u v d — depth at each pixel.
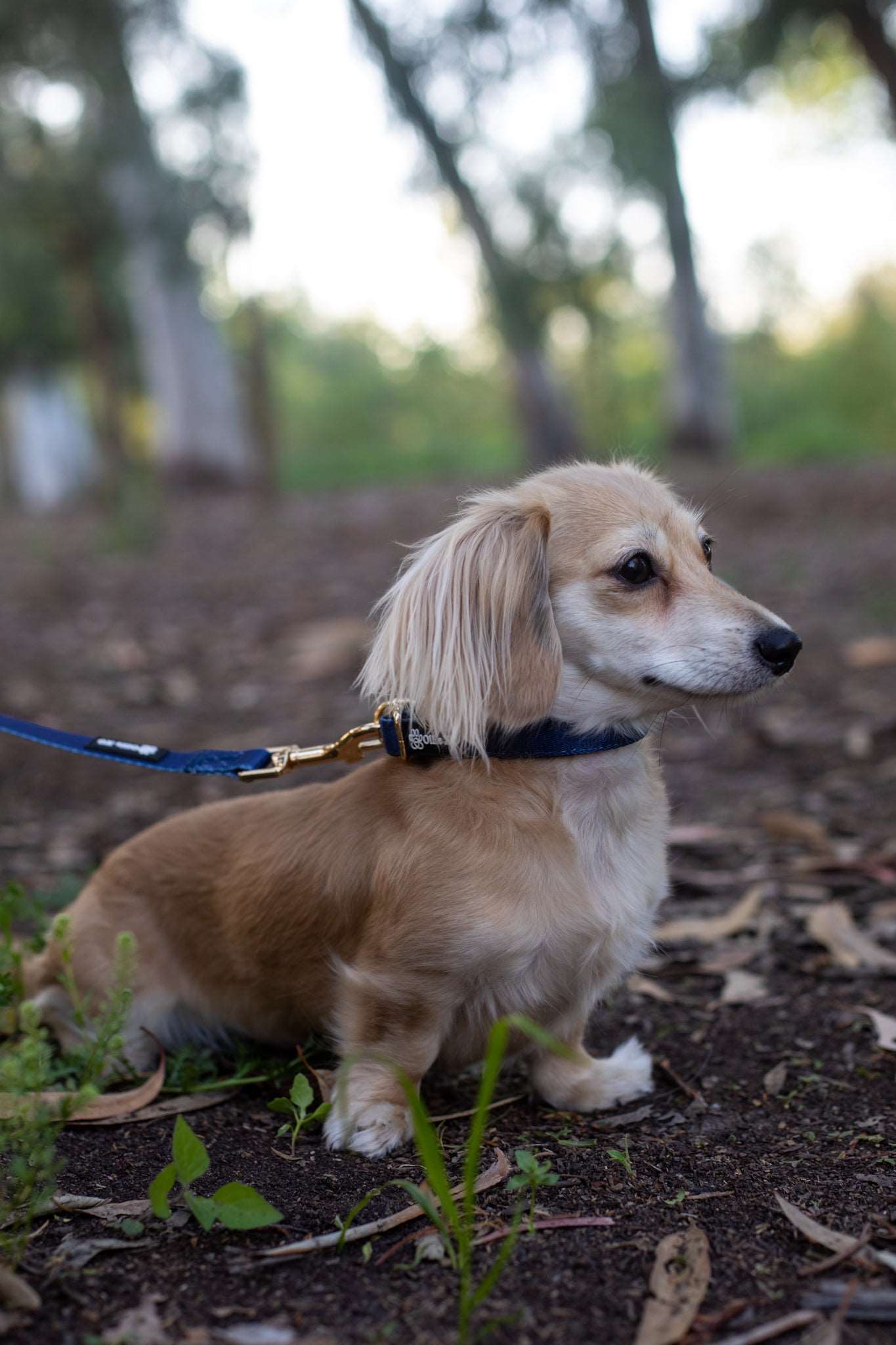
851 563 2.76
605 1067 0.84
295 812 0.86
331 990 0.83
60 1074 0.84
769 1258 0.66
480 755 0.79
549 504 0.84
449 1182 0.72
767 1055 0.89
